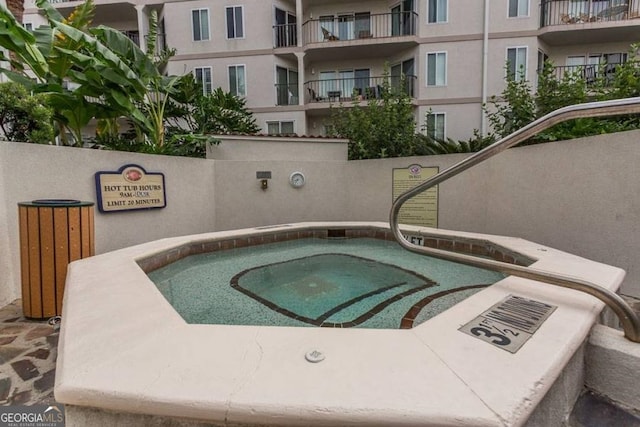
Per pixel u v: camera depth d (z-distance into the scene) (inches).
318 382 43.4
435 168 234.1
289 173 273.7
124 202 187.9
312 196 276.1
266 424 39.9
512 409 38.9
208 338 56.0
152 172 206.1
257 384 42.9
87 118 227.3
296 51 480.7
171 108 337.4
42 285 109.0
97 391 42.1
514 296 74.9
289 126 494.3
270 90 491.8
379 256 182.4
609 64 448.5
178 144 285.1
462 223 220.1
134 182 193.9
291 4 502.0
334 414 38.6
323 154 287.3
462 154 223.6
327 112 502.0
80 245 116.0
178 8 493.0
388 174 255.0
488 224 203.6
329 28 503.5
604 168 138.7
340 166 273.4
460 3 447.8
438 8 454.6
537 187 171.3
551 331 57.9
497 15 439.2
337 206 276.1
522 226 180.5
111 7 499.8
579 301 71.4
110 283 88.6
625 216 131.1
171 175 222.8
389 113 293.4
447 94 460.1
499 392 41.5
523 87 245.4
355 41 462.0
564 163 156.6
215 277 146.1
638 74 183.3
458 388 42.3
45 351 89.4
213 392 41.3
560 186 158.9
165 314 66.6
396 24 488.4
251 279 143.2
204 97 362.3
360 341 54.8
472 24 447.5
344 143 289.0
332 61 521.3
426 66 462.9
